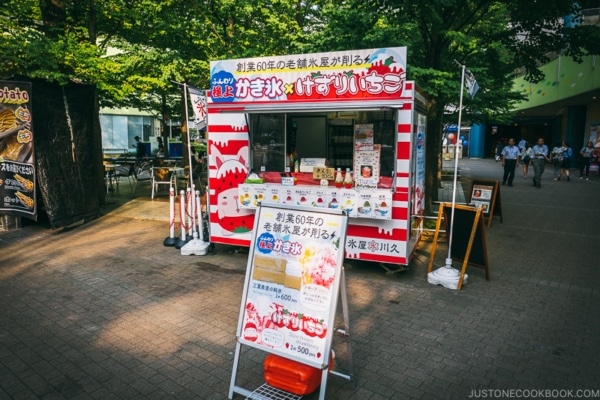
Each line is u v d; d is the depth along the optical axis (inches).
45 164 350.3
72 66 387.9
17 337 179.0
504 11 411.5
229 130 285.7
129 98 627.8
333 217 135.6
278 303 138.8
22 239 333.4
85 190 391.2
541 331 187.6
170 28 448.5
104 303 213.8
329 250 133.6
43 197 347.6
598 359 164.9
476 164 1215.6
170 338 178.9
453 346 174.1
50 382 147.5
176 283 242.2
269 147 288.4
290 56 255.1
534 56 393.4
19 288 232.7
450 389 145.3
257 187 267.9
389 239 250.4
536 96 988.6
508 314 205.0
